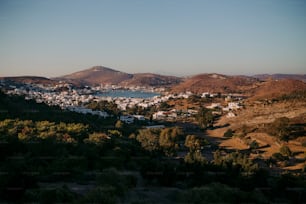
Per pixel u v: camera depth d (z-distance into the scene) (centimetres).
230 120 10644
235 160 3844
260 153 6412
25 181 2778
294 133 7256
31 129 4550
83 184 3180
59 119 6391
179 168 3831
